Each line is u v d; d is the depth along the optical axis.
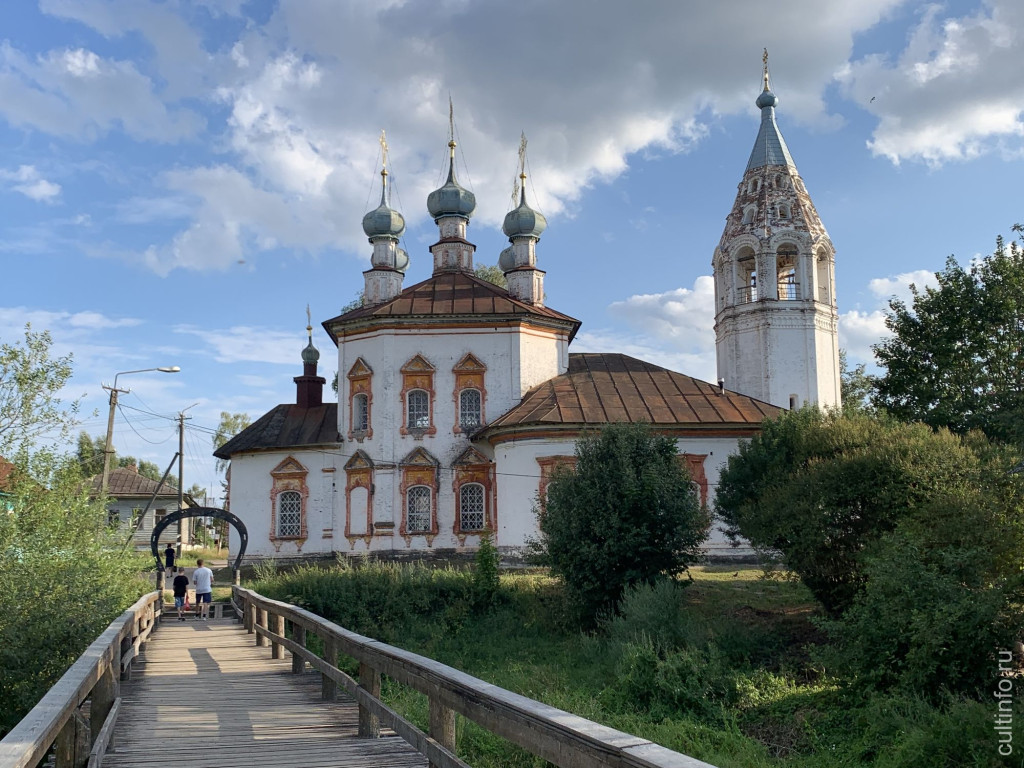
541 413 41.03
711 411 41.66
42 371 29.02
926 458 24.05
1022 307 41.47
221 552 71.88
